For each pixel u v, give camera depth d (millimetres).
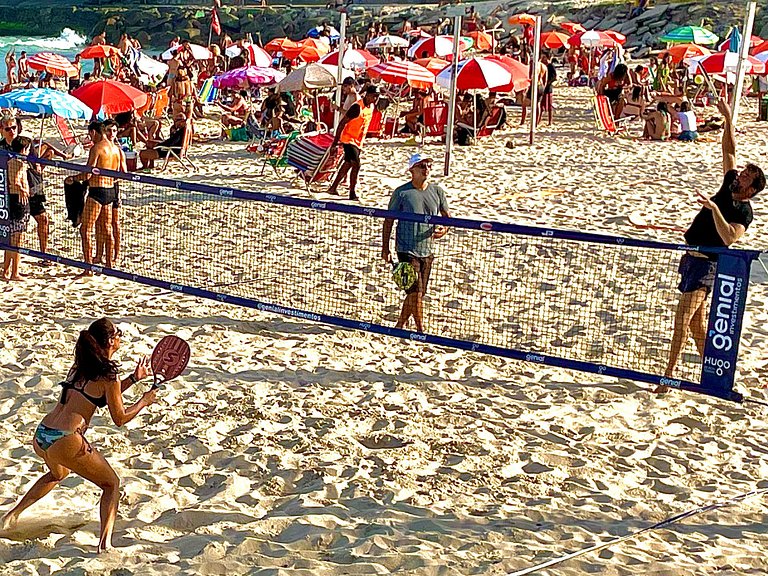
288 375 7367
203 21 60969
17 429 6438
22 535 5062
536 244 10820
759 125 21953
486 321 8578
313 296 9188
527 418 6684
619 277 9758
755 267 10359
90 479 4984
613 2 48531
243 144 19281
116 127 16312
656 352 7863
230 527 5148
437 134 19453
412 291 8039
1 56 52812
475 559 4793
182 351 5156
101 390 4906
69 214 9859
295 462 5973
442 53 24828
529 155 17750
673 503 5504
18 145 9945
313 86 18109
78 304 8969
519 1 50219
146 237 11195
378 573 4617
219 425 6453
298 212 12438
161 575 4617
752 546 4996
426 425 6535
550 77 21875
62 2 75688
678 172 16172
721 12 42688
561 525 5180
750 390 7156
